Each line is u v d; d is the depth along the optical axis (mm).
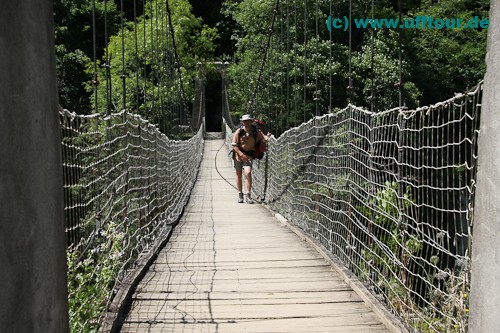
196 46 25297
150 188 5059
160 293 3275
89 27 18984
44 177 914
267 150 8625
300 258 4230
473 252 1137
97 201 2785
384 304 2885
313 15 13570
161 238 4941
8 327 807
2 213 796
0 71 792
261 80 14938
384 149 2910
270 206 7863
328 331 2613
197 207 8125
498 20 1031
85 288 2410
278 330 2645
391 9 13969
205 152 22219
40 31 904
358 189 3482
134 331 2639
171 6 23547
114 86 15078
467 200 1954
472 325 1133
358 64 12836
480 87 1689
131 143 4129
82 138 2699
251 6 17344
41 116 903
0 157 792
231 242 5004
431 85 13594
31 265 868
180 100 15648
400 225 2611
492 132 1048
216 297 3197
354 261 3574
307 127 5355
